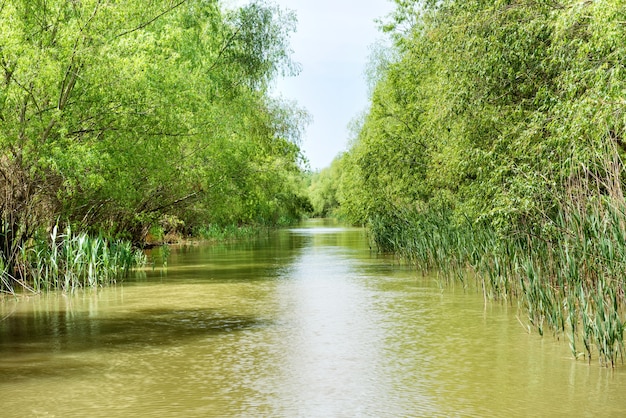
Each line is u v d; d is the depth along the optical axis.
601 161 12.10
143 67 21.30
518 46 14.23
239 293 19.20
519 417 8.09
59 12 19.48
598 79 10.98
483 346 11.98
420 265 25.48
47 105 19.97
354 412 8.33
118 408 8.53
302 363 10.86
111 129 21.38
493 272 17.52
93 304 17.20
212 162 30.00
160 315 15.51
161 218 32.22
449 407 8.50
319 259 31.17
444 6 17.86
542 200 13.75
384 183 28.12
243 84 36.44
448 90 16.45
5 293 18.95
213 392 9.22
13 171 19.42
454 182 20.33
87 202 23.08
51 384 9.68
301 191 80.12
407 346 12.04
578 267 12.40
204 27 32.53
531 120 14.18
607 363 10.41
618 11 10.38
